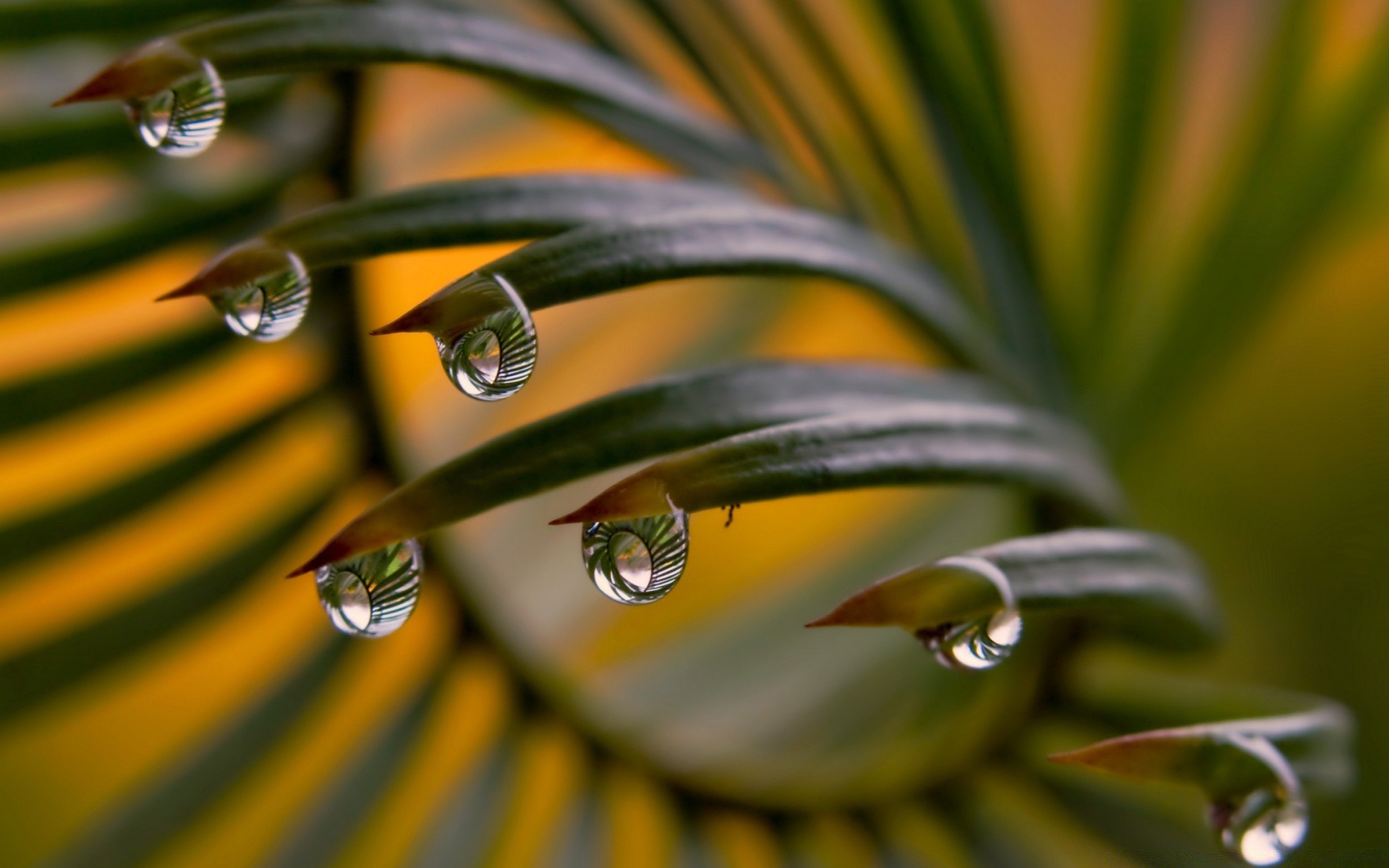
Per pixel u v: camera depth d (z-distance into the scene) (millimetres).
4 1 147
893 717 191
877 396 141
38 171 151
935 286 156
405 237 135
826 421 134
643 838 169
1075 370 171
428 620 171
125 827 156
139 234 153
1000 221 167
